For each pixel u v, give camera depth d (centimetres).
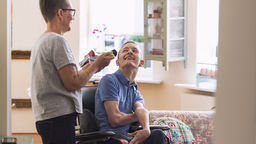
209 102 441
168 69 495
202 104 448
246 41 98
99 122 286
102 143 273
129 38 536
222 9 104
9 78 217
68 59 223
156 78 511
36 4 519
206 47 461
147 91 518
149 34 464
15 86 525
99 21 538
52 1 231
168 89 499
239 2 100
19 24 520
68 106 227
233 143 104
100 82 292
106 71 533
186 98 462
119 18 535
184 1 461
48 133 226
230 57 103
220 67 106
